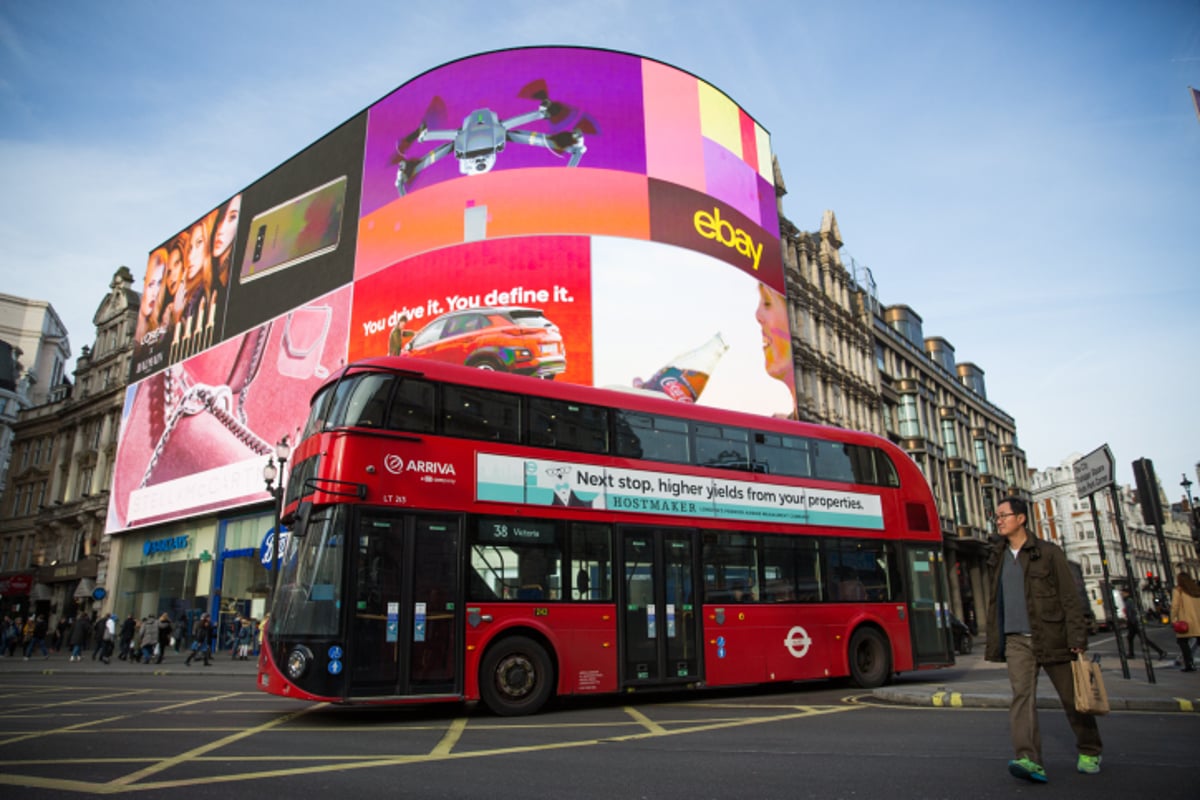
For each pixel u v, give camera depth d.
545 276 27.70
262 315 35.75
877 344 45.34
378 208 31.62
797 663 12.89
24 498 52.25
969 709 10.15
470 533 10.27
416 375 10.51
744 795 5.16
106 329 50.16
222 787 5.46
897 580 14.67
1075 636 5.36
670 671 11.45
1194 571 108.38
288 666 9.15
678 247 29.47
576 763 6.43
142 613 38.09
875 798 5.02
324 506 9.66
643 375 27.50
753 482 13.28
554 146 29.17
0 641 34.09
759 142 34.66
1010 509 5.67
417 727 9.05
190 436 37.84
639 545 11.67
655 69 31.17
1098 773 5.64
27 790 5.32
